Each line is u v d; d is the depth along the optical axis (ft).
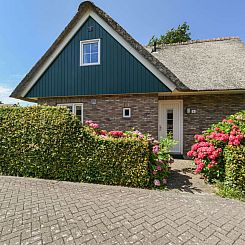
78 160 17.60
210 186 16.76
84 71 30.14
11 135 19.39
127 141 16.65
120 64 28.58
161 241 8.96
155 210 12.07
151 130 28.25
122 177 16.63
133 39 27.86
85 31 30.17
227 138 17.03
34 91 32.40
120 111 29.55
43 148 18.40
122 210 12.02
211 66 32.14
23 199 13.62
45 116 18.65
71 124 17.92
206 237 9.30
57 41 30.63
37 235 9.36
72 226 10.17
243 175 14.56
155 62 26.96
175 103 32.17
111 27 28.86
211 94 30.55
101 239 9.08
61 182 17.37
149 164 16.69
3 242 8.80
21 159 19.10
